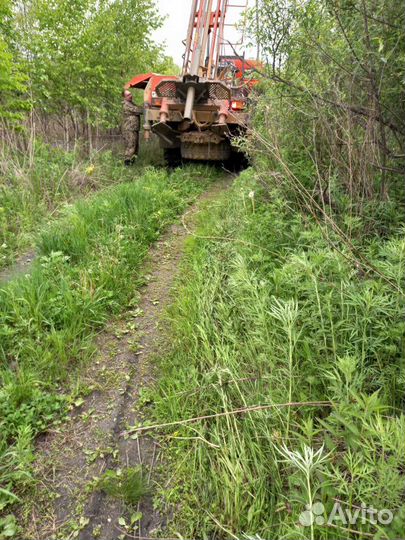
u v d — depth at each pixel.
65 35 7.99
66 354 2.63
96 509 1.74
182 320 2.88
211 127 6.77
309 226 2.86
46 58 7.78
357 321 1.75
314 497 1.25
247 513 1.53
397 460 1.09
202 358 2.38
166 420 2.12
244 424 1.79
